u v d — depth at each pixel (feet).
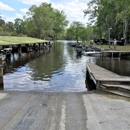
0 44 50.39
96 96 17.84
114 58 63.77
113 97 17.39
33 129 10.78
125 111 13.66
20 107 14.65
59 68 42.29
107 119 12.23
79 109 14.14
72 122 11.75
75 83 28.17
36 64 48.78
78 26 200.44
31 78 31.60
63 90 24.25
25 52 87.66
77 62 53.52
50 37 225.35
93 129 10.80
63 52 90.33
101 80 20.21
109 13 112.37
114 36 125.59
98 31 150.20
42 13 162.40
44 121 11.89
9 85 26.78
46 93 19.53
